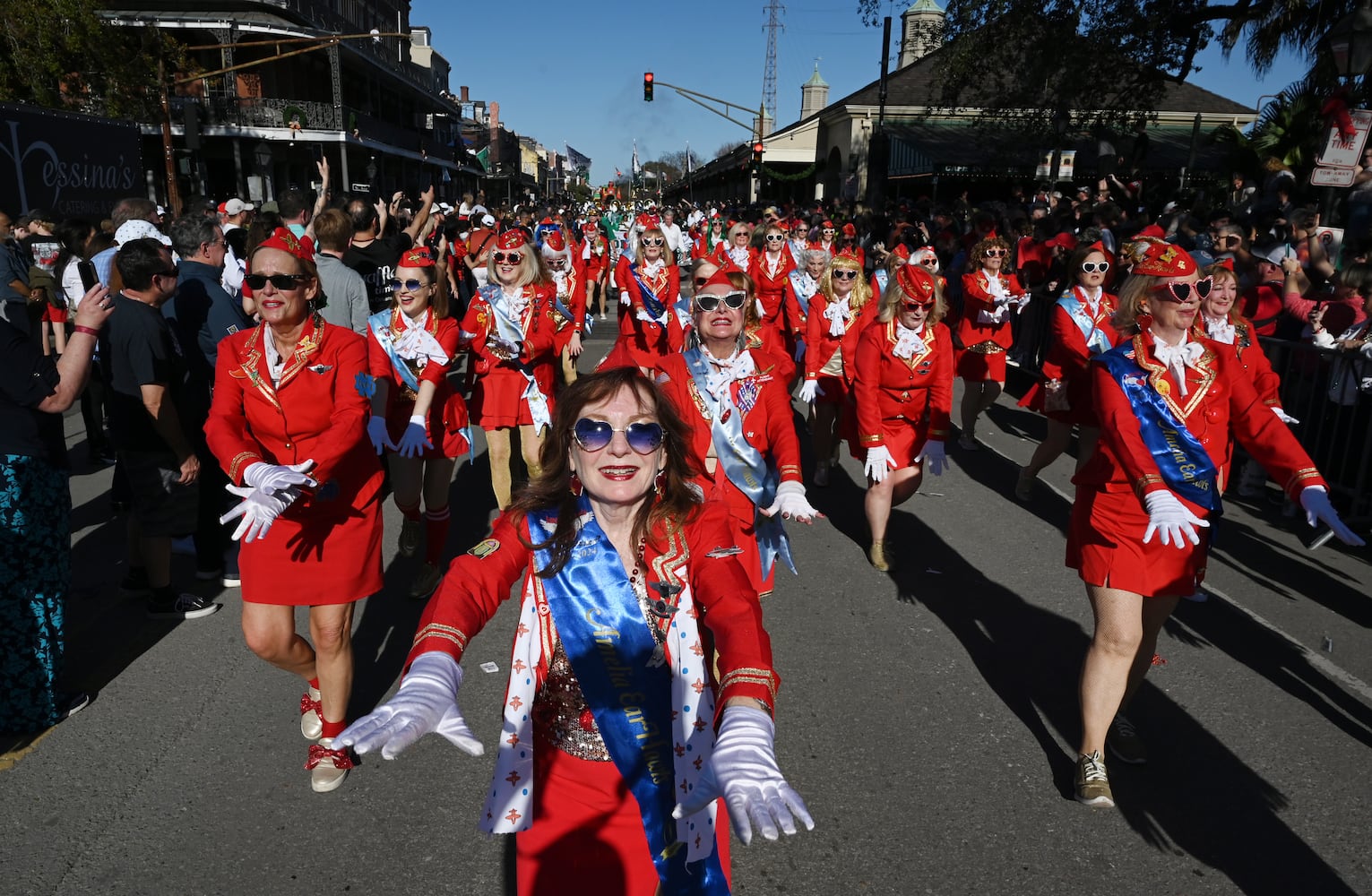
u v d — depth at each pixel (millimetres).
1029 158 28359
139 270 4594
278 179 40562
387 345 5129
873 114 38406
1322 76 18672
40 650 3965
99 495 7402
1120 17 20922
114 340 4688
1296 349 7320
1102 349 6574
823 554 6258
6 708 3930
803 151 52500
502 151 94812
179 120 34875
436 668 1818
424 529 6137
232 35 35812
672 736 2090
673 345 5629
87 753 3850
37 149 13359
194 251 5352
